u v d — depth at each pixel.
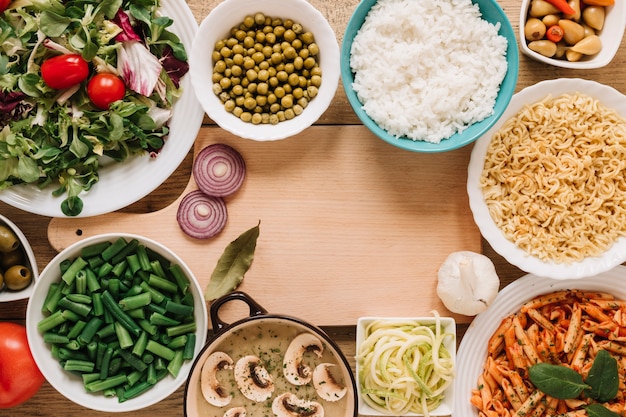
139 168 0.89
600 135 0.85
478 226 0.86
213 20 0.84
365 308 0.89
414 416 0.87
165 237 0.89
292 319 0.81
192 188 0.89
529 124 0.86
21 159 0.85
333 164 0.89
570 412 0.86
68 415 0.93
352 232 0.89
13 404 0.88
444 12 0.84
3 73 0.84
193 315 0.88
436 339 0.85
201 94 0.85
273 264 0.89
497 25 0.83
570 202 0.85
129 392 0.87
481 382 0.88
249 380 0.86
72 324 0.87
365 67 0.85
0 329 0.87
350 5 0.89
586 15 0.86
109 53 0.85
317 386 0.86
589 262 0.86
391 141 0.83
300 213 0.89
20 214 0.91
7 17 0.85
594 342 0.86
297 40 0.86
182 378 0.87
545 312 0.88
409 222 0.89
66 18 0.83
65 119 0.85
